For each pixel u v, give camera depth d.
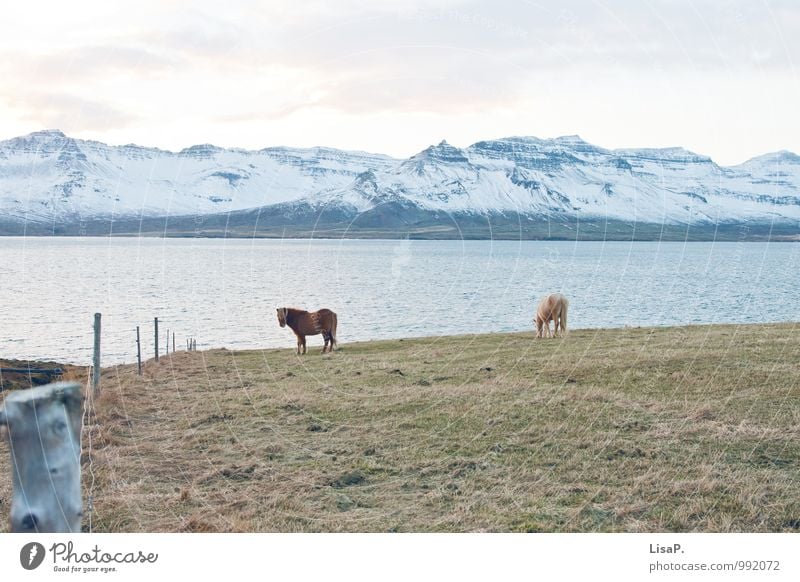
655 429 11.02
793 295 57.31
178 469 10.06
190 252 143.75
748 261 123.06
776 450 9.91
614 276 80.00
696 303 50.56
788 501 8.28
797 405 11.98
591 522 7.94
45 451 5.15
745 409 11.88
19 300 57.47
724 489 8.66
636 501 8.42
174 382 16.69
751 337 20.20
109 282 71.69
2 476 9.71
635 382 14.29
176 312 45.94
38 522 5.12
